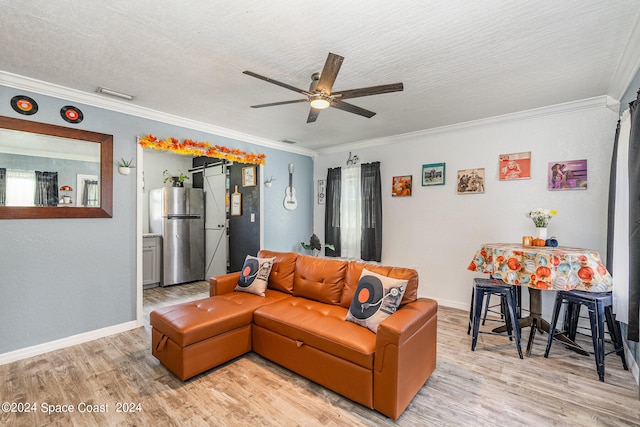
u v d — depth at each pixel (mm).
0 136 2455
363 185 4766
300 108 3279
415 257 4301
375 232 4605
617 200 2432
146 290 4867
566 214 3193
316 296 2775
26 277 2568
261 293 2945
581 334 3049
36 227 2619
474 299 2879
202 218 5625
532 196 3398
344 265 2762
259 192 4734
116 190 3092
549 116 3277
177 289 4938
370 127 4023
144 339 2928
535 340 2910
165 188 5086
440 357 2566
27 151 2582
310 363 2139
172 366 2217
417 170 4281
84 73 2453
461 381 2203
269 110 3348
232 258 5238
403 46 2055
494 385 2152
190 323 2207
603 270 2393
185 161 6113
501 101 3072
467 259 3859
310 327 2166
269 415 1837
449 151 3996
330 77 1938
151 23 1804
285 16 1736
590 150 3064
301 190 5422
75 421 1777
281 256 3229
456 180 3939
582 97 2975
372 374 1833
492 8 1666
